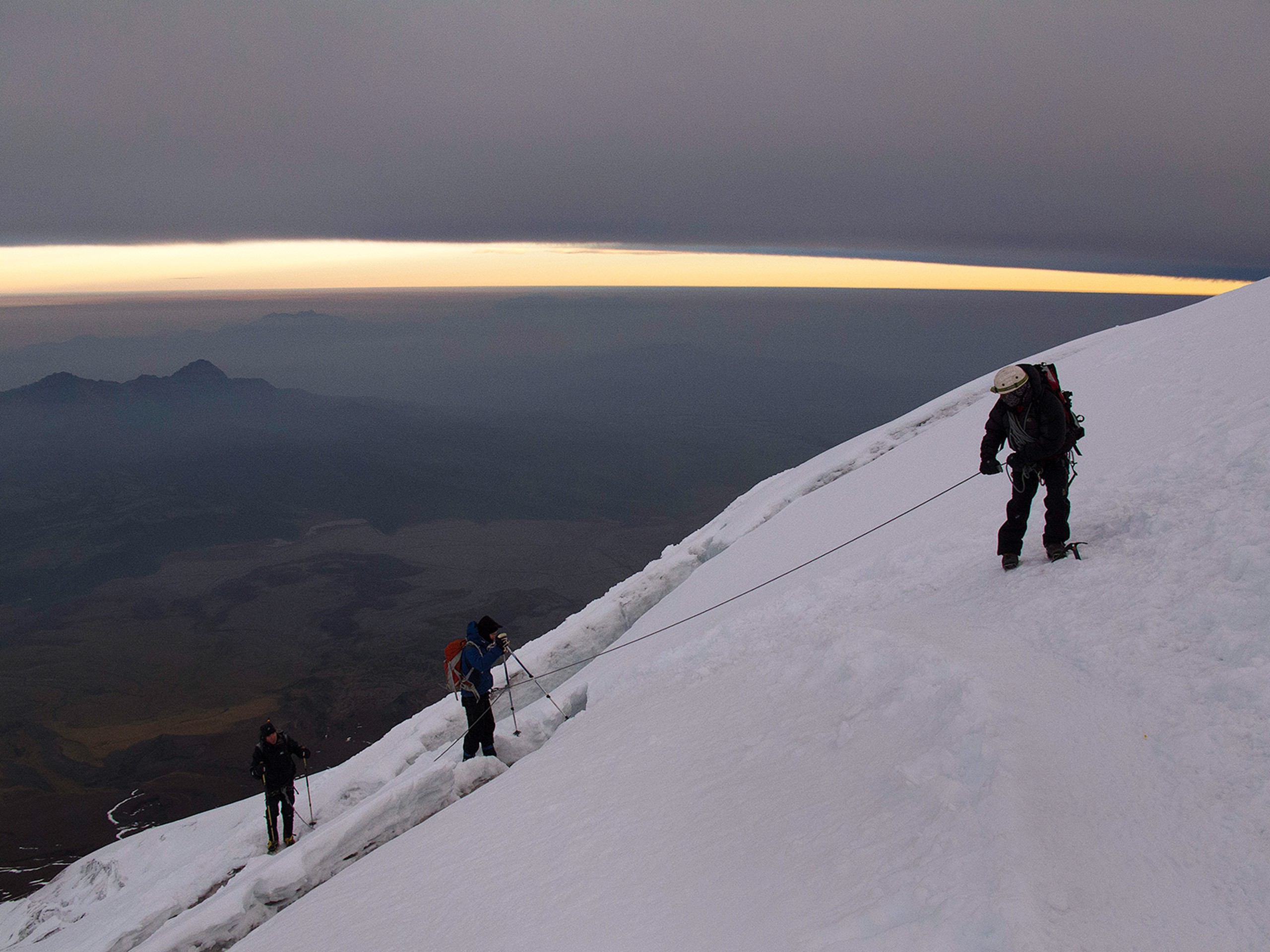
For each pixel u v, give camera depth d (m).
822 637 6.67
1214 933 2.56
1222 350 11.55
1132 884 2.83
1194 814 3.14
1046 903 2.72
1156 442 8.80
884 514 14.27
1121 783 3.42
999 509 9.44
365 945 5.31
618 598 20.47
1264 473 5.87
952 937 2.65
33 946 17.00
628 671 9.97
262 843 12.63
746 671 7.07
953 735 4.00
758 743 5.32
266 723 12.07
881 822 3.64
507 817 6.39
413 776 9.46
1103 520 6.75
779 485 27.33
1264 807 3.06
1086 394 13.41
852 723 4.88
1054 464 6.27
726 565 18.06
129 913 12.55
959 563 7.70
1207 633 4.33
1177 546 5.47
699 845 4.31
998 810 3.24
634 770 5.96
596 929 3.86
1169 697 3.95
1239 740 3.47
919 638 5.65
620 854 4.66
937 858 3.15
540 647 18.47
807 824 3.96
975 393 23.78
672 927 3.58
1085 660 4.57
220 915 7.86
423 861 6.41
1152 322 20.05
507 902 4.72
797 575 13.25
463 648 10.39
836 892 3.25
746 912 3.43
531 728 11.43
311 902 7.17
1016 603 5.79
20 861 145.38
